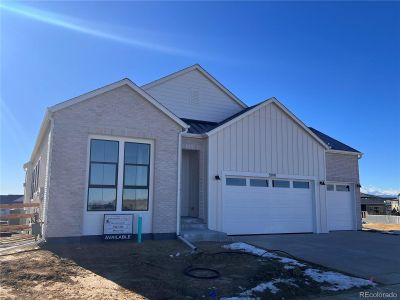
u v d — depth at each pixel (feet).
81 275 25.66
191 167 53.72
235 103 62.64
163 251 34.88
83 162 37.86
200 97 60.23
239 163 51.72
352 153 63.87
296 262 32.12
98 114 39.27
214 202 49.03
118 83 40.27
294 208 55.88
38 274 25.22
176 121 43.52
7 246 35.58
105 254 32.63
